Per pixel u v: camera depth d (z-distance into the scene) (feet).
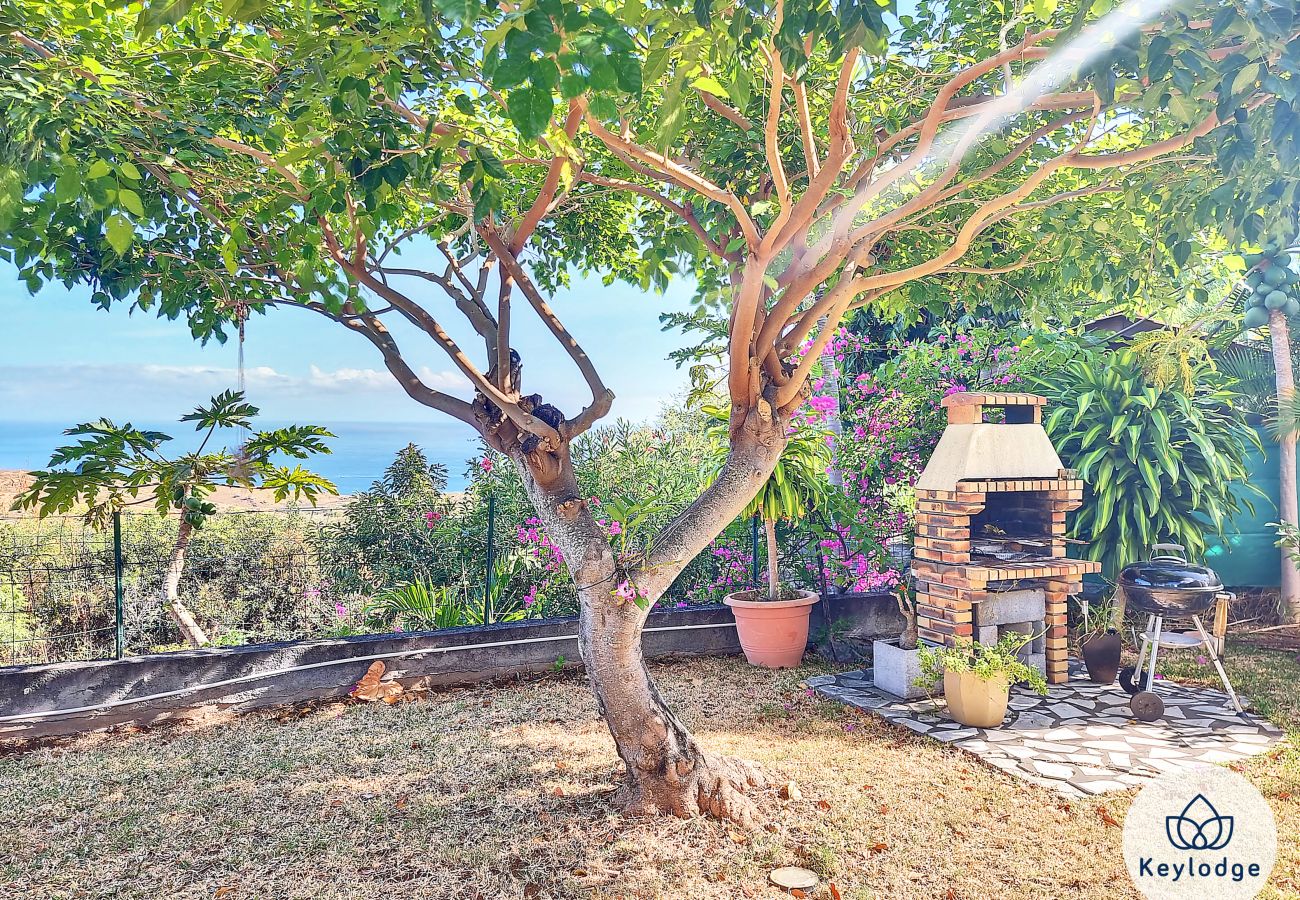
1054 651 21.89
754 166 15.67
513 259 14.30
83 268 14.83
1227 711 19.15
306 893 11.64
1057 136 16.90
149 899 11.58
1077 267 16.15
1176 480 24.61
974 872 11.91
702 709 20.13
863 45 7.52
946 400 22.44
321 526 26.30
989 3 14.57
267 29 10.66
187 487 19.76
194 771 16.44
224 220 13.25
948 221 17.35
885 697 20.84
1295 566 27.96
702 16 7.86
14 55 8.79
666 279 18.60
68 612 21.98
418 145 10.11
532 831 13.33
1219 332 30.01
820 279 13.08
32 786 15.75
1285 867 11.93
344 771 16.33
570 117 9.86
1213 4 8.71
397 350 15.76
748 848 12.64
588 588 13.96
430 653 22.66
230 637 24.06
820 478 26.00
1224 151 9.20
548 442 14.06
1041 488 21.44
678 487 28.81
